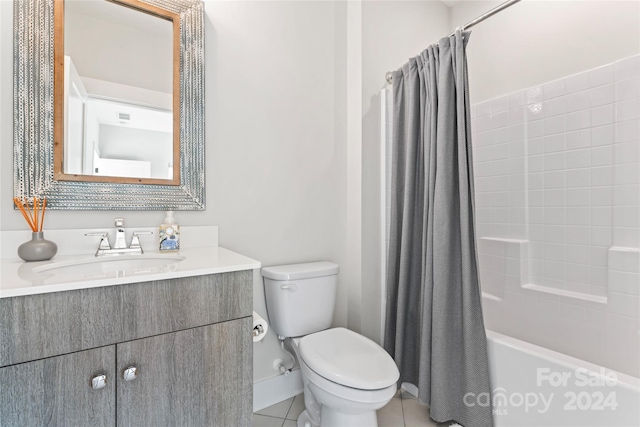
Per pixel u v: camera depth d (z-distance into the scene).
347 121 2.00
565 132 1.76
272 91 1.68
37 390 0.70
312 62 1.84
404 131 1.75
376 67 1.96
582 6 1.76
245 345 1.00
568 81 1.75
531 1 1.98
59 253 1.12
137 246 1.21
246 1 1.59
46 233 1.10
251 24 1.61
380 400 1.11
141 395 0.83
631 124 1.52
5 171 1.07
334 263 1.87
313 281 1.57
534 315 1.82
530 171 1.91
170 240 1.28
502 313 1.97
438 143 1.43
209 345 0.93
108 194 1.22
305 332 1.55
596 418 1.06
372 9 1.94
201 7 1.44
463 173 1.37
